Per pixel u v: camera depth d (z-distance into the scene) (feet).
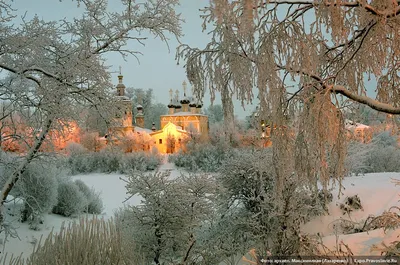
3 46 20.10
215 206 20.75
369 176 31.04
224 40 9.25
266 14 8.89
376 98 12.73
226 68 9.98
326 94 8.59
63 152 26.22
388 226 13.26
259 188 21.93
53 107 20.95
